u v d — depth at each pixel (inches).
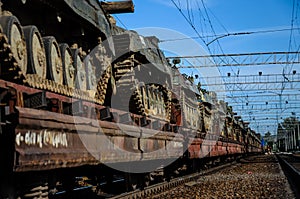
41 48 323.6
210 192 682.2
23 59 292.5
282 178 997.2
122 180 677.3
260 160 2268.7
